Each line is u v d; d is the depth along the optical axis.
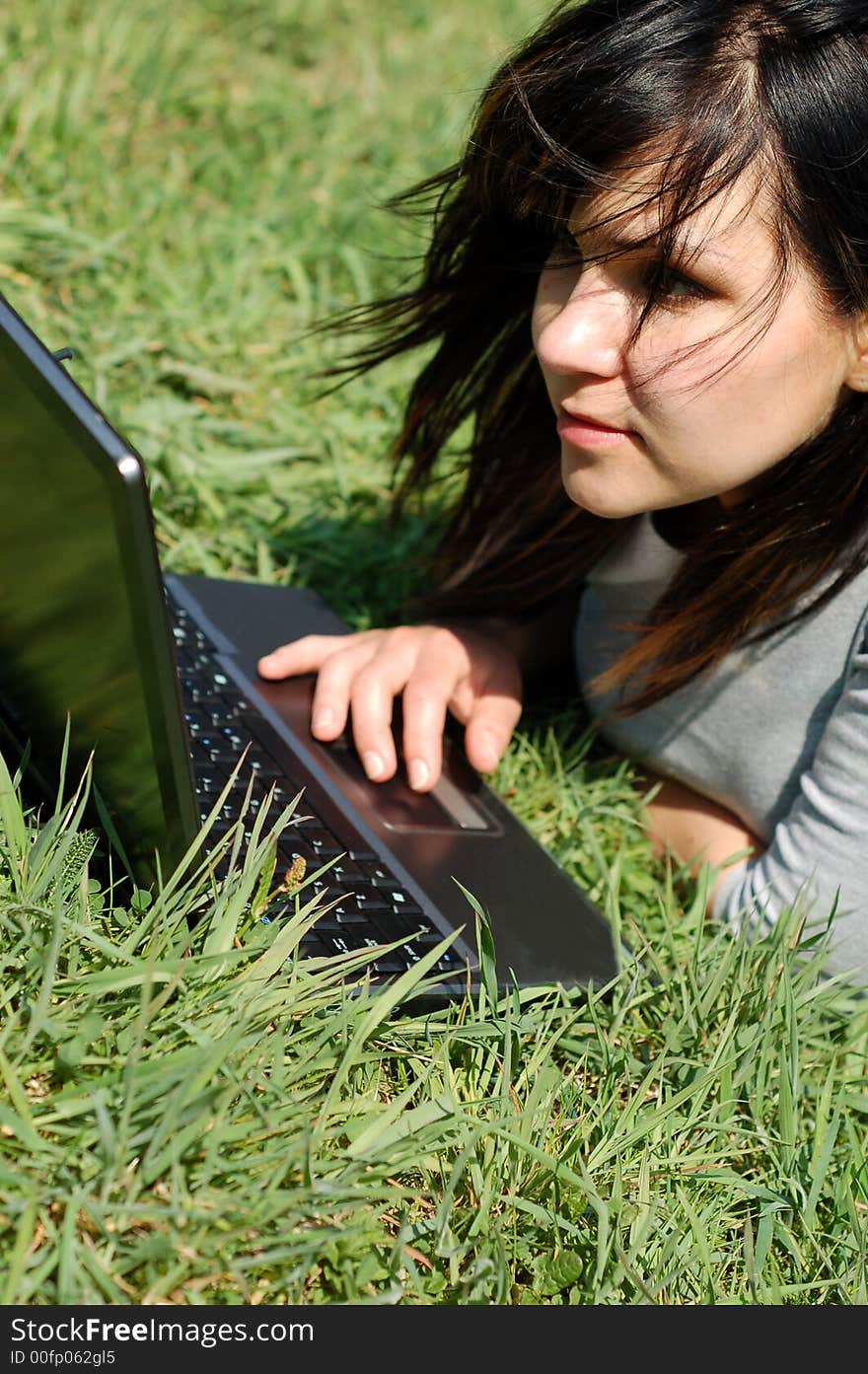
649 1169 1.35
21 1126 1.08
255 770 1.58
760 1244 1.33
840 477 1.58
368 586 2.41
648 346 1.42
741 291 1.38
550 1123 1.36
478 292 1.84
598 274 1.45
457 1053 1.42
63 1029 1.15
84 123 3.02
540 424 1.95
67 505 1.04
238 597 2.03
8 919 1.20
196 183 3.13
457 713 1.92
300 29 3.89
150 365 2.56
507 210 1.67
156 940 1.22
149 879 1.29
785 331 1.41
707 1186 1.40
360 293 2.95
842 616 1.66
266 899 1.35
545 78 1.45
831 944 1.65
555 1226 1.26
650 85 1.37
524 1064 1.42
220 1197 1.11
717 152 1.35
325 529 2.44
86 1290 1.04
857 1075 1.60
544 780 2.00
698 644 1.74
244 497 2.46
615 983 1.55
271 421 2.63
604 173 1.40
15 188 2.80
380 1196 1.15
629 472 1.52
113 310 2.62
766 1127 1.50
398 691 1.84
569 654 2.21
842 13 1.37
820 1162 1.41
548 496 1.96
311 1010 1.28
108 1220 1.08
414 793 1.71
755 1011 1.54
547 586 2.01
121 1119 1.10
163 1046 1.19
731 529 1.66
